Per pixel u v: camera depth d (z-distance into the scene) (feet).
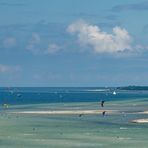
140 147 621.31
